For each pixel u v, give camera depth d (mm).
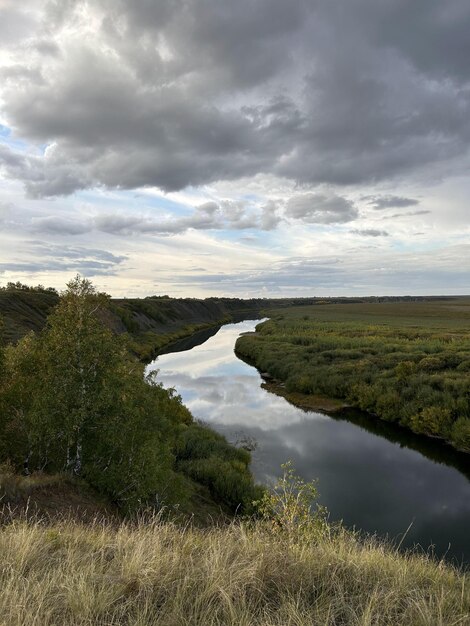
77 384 12570
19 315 54250
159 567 4062
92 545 5035
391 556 5188
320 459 22094
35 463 13453
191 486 16562
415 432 26109
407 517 16125
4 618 3088
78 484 11688
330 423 28609
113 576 4023
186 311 141750
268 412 31641
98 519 10023
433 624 3332
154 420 14664
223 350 72188
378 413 29688
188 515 13375
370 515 16266
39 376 13156
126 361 15156
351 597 3791
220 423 28797
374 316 126375
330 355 46344
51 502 9844
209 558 4449
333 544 5469
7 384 13344
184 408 27766
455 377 30781
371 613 3428
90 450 12938
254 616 3359
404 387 30625
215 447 21484
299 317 120938
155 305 120312
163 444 13711
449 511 16609
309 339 60688
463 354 38000
